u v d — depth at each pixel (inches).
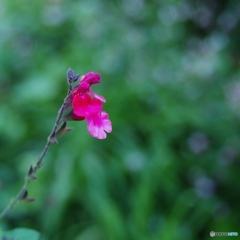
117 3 270.2
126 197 157.9
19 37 219.9
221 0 323.9
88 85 59.5
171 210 155.9
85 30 217.3
